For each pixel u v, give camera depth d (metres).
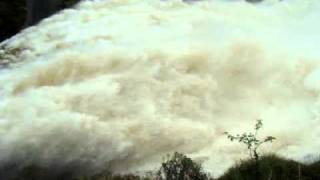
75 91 20.08
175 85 21.11
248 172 15.29
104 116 19.91
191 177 14.97
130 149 19.39
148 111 20.19
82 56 21.42
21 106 19.52
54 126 19.05
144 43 22.33
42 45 23.36
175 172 15.01
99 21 24.59
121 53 21.53
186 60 21.66
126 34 23.28
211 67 21.95
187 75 21.45
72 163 18.92
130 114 20.06
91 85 20.33
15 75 21.22
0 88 20.66
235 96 21.73
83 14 25.33
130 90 20.62
